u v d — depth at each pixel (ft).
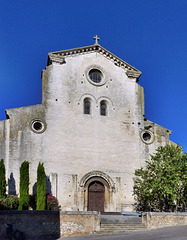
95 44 121.19
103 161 109.81
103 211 105.81
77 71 116.37
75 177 104.27
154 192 96.73
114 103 118.11
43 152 103.35
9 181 97.09
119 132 115.24
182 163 99.60
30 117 105.09
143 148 116.37
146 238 66.13
